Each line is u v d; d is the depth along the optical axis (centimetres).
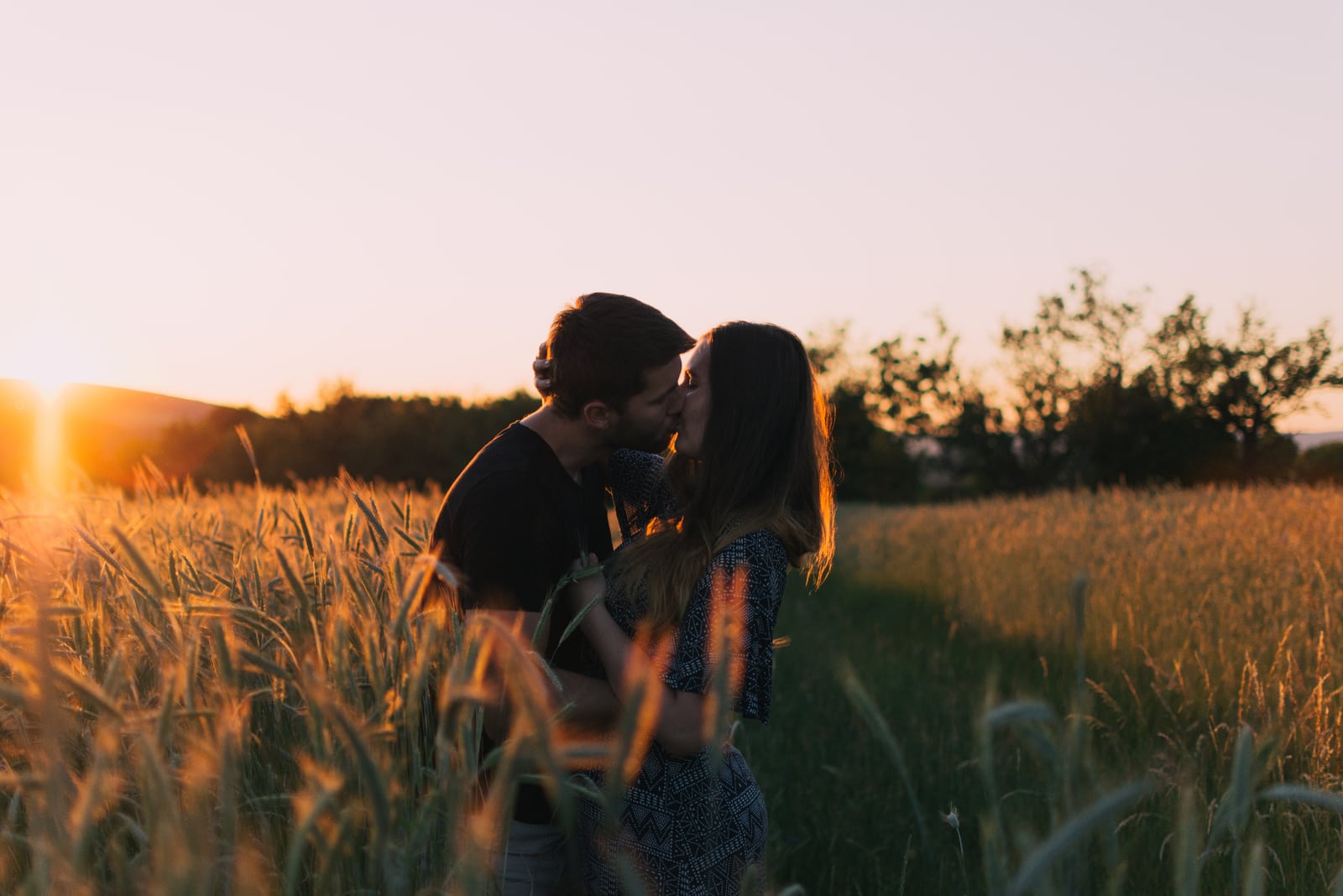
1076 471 4734
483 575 192
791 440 210
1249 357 4506
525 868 198
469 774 119
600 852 197
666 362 207
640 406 209
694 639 190
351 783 133
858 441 5438
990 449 4925
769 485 205
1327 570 581
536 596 193
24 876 128
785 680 603
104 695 109
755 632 194
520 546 193
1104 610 630
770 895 108
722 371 211
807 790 385
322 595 176
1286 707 340
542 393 219
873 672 614
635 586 206
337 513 335
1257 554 687
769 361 209
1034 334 4719
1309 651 411
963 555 1088
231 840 100
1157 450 4553
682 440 218
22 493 254
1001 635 716
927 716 488
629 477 254
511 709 168
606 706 192
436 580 189
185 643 143
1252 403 4534
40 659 96
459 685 113
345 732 104
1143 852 268
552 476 205
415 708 123
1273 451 4594
